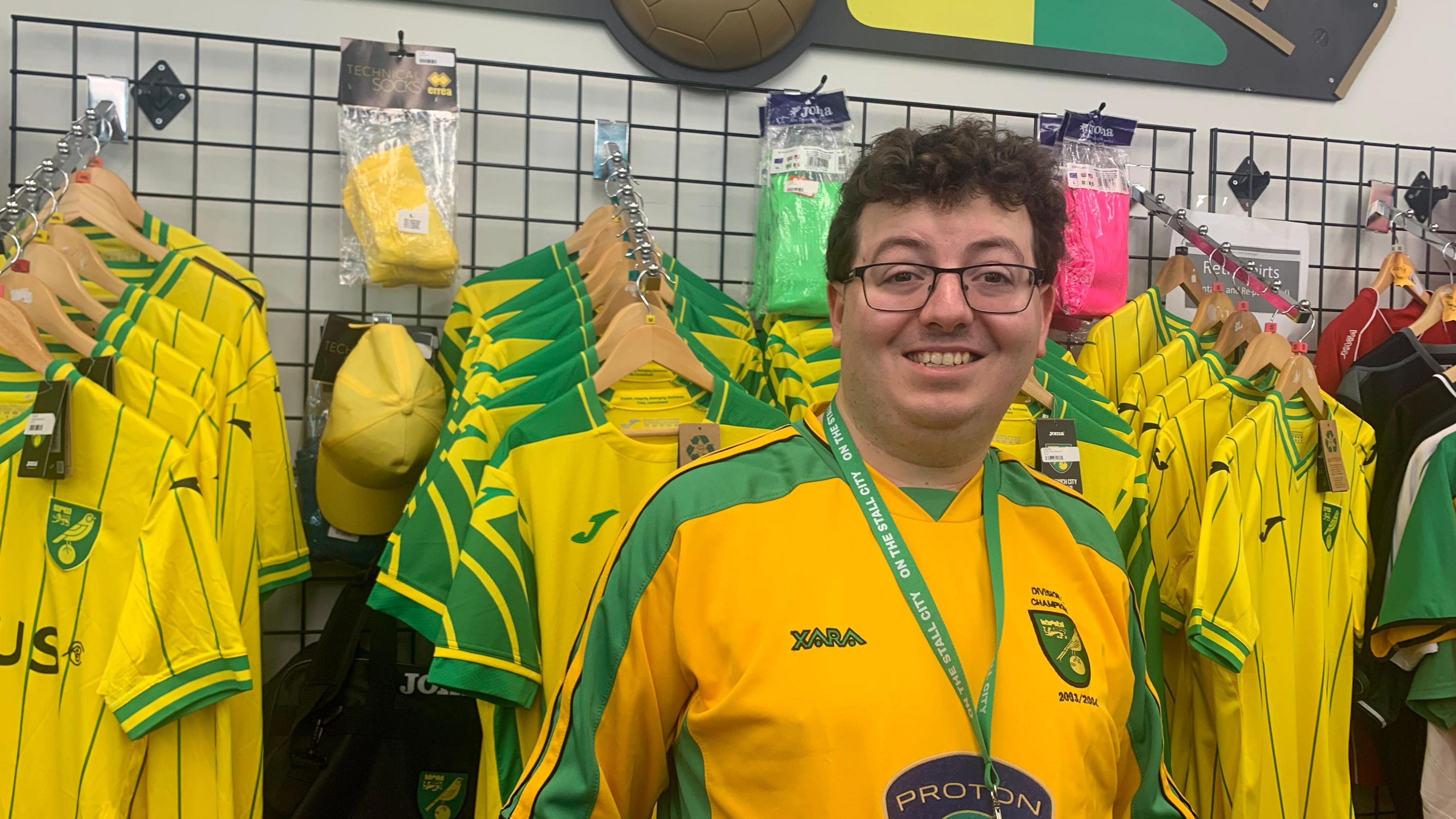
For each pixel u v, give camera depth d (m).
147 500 1.18
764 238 1.65
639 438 1.30
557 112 1.77
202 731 1.18
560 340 1.35
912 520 0.84
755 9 1.74
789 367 1.49
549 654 1.20
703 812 0.77
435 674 1.10
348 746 1.42
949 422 0.80
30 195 1.42
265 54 1.66
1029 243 0.82
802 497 0.83
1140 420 1.62
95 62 1.60
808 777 0.71
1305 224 2.01
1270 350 1.66
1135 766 0.93
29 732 1.18
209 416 1.29
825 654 0.75
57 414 1.16
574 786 0.78
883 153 0.82
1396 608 1.57
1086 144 1.78
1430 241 1.93
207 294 1.43
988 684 0.76
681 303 1.50
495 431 1.25
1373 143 2.15
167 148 1.63
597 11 1.77
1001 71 1.98
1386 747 1.81
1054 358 1.64
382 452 1.39
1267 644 1.50
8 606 1.19
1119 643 0.88
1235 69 2.08
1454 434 1.59
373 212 1.45
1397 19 2.20
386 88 1.52
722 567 0.79
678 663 0.80
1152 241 2.02
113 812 1.14
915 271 0.80
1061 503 0.95
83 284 1.33
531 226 1.77
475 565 1.13
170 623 1.13
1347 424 1.70
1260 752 1.44
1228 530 1.41
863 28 1.88
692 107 1.83
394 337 1.45
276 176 1.67
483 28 1.74
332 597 1.69
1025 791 0.73
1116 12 2.02
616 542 0.86
